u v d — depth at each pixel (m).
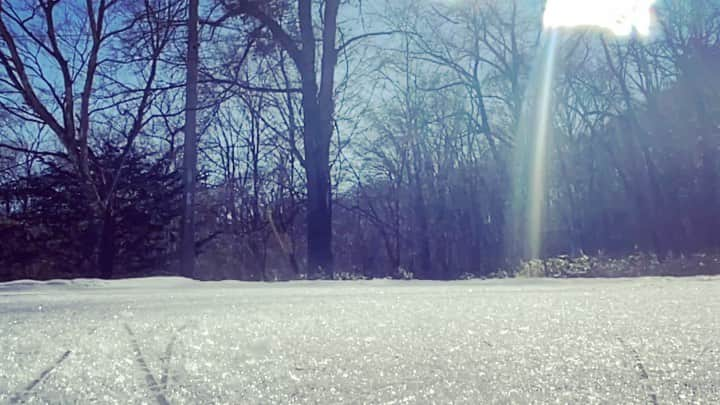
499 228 33.22
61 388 1.26
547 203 30.34
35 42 21.72
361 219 40.50
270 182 32.84
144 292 5.97
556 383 1.35
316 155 18.22
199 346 1.78
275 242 32.59
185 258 16.53
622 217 29.89
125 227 24.25
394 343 1.85
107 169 24.17
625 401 1.21
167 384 1.30
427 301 3.61
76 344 1.81
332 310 2.97
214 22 17.95
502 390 1.28
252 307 3.28
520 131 30.38
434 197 35.66
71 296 5.06
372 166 35.03
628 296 3.91
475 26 30.05
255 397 1.21
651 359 1.59
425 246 34.25
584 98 30.53
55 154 21.50
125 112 22.39
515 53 30.41
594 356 1.64
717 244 25.09
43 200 22.81
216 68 18.78
